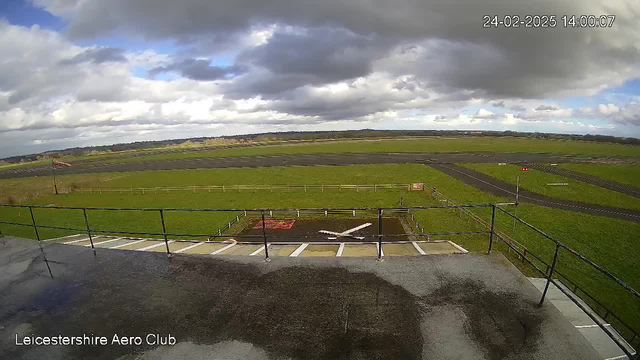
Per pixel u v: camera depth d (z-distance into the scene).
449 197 32.81
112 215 30.75
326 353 3.61
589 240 20.77
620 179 40.09
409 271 5.29
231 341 3.89
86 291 5.26
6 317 4.69
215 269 5.68
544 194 33.56
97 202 38.25
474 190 35.94
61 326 4.42
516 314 4.14
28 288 5.48
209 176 53.69
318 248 11.10
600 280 15.65
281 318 4.25
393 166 55.22
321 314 4.28
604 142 117.50
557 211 27.38
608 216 26.00
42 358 3.82
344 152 84.31
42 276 5.88
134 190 43.34
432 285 4.86
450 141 123.56
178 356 3.71
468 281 4.95
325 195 35.78
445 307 4.32
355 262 5.66
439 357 3.48
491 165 53.16
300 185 42.06
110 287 5.34
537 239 20.89
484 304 4.36
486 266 5.39
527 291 4.65
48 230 26.95
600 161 56.59
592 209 28.02
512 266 5.36
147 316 4.49
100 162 92.12
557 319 4.03
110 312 4.65
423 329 3.92
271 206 32.16
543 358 3.41
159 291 5.10
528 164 53.38
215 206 33.25
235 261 5.94
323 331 3.96
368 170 52.00
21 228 27.98
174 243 14.60
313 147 108.25
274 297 4.72
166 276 5.57
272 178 48.69
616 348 7.41
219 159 80.25
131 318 4.48
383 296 4.62
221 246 13.52
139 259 6.36
